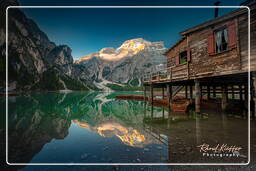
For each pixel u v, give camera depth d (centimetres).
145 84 2077
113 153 430
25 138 596
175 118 977
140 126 796
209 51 970
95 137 597
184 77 1124
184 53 1338
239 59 793
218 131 648
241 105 1145
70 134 650
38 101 2544
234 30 826
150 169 341
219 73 899
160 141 529
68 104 2197
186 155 409
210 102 1345
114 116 1176
